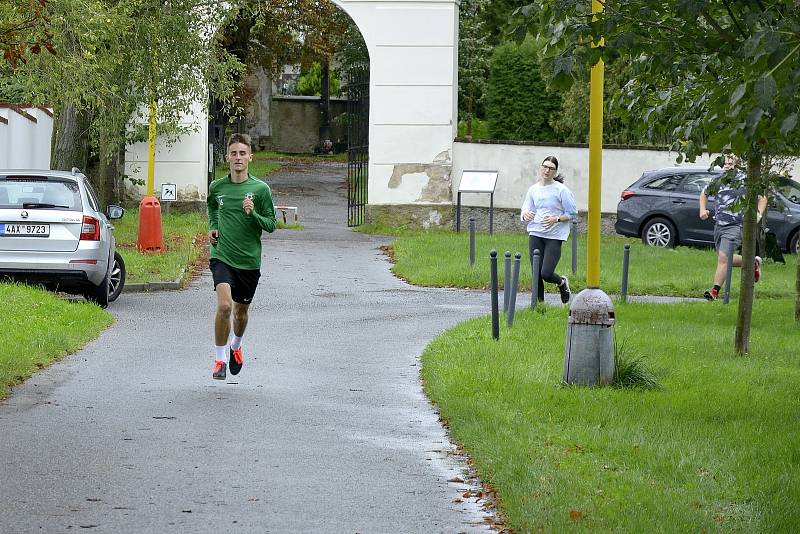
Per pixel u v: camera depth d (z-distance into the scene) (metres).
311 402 23.34
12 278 36.47
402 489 16.92
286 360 28.56
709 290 41.91
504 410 22.00
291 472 17.67
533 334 31.69
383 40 66.88
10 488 16.27
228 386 24.86
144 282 43.09
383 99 67.19
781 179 28.45
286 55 115.88
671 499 15.89
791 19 16.33
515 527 14.84
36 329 30.38
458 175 67.50
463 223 67.88
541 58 20.06
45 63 37.09
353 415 22.20
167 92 54.22
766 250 44.75
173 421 21.06
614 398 23.36
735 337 30.17
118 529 14.50
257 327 34.25
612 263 51.41
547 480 16.70
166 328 33.72
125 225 60.56
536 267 36.69
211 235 24.20
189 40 53.88
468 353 28.33
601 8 21.41
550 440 19.58
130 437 19.67
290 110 137.12
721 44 19.28
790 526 14.55
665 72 21.27
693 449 18.88
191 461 18.14
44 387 24.30
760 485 16.62
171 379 25.55
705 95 23.36
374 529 14.91
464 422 20.70
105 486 16.53
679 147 28.31
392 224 67.44
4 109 60.78
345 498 16.34
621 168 67.00
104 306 37.97
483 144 67.25
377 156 67.44
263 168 111.50
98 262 36.81
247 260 24.27
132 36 51.88
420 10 66.75
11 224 36.38
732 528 14.70
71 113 55.31
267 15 102.25
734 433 20.14
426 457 18.95
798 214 58.41
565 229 37.56
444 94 67.19
